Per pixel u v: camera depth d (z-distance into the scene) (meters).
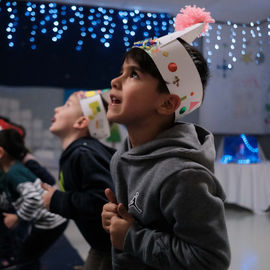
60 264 2.12
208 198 0.64
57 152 4.55
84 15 3.03
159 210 0.69
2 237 2.18
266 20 2.84
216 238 0.63
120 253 0.77
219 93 5.00
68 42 3.99
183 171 0.64
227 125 5.12
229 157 4.88
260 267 2.36
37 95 4.37
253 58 3.87
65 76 4.31
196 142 0.76
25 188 2.00
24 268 1.89
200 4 2.70
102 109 1.49
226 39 2.77
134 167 0.75
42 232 2.18
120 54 4.01
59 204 1.21
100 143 1.42
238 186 4.49
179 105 0.76
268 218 4.04
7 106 4.30
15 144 2.15
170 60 0.73
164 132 0.75
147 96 0.72
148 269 0.75
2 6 3.17
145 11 2.89
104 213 0.76
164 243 0.66
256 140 4.92
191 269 0.62
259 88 4.95
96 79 4.30
